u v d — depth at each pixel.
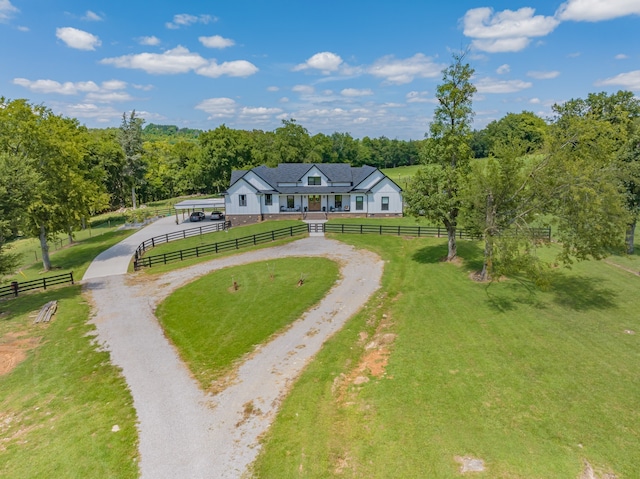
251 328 20.20
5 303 26.92
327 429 12.31
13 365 18.11
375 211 51.50
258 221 51.50
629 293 21.72
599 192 18.83
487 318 19.31
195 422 13.16
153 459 11.55
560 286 23.20
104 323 22.47
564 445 10.75
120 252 41.12
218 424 12.98
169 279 30.36
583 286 23.02
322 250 35.44
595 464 10.06
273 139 98.88
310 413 13.14
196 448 11.91
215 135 86.62
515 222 21.42
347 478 10.42
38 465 11.63
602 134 24.14
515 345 16.41
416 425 12.02
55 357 18.56
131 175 78.88
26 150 35.81
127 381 16.05
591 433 11.11
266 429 12.58
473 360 15.42
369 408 13.07
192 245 41.25
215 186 90.19
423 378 14.44
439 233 37.72
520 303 20.98
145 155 86.62
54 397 15.28
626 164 22.53
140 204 90.38
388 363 15.78
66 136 41.84
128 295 27.25
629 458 10.16
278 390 14.70
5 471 11.48
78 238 53.56
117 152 76.19
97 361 17.94
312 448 11.56
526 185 21.36
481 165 23.14
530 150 23.27
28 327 22.38
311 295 24.20
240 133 98.31
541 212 20.88
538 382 13.67
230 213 51.38
